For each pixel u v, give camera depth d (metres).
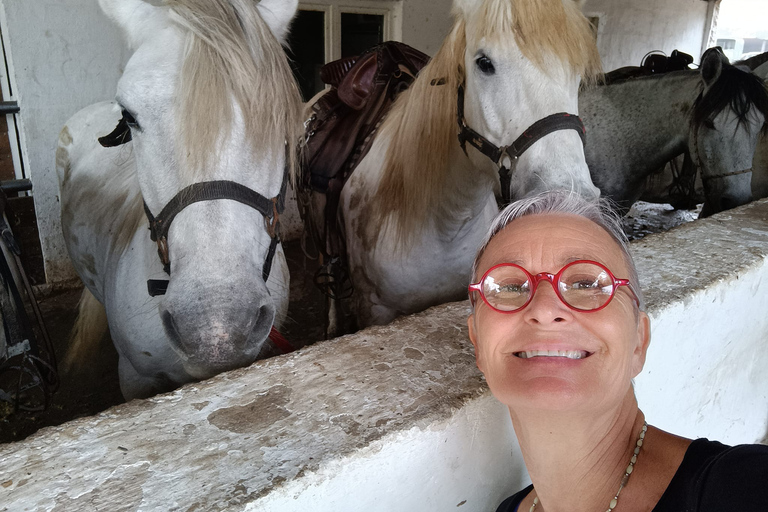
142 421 0.74
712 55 2.72
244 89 1.08
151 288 1.22
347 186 1.92
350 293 2.19
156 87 1.08
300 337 2.84
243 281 1.08
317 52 4.40
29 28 2.93
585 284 0.62
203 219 1.07
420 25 4.65
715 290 1.25
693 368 1.34
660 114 3.04
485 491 0.92
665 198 4.05
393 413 0.77
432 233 1.68
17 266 1.78
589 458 0.65
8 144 3.13
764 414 1.88
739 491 0.54
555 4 1.24
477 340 0.69
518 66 1.27
